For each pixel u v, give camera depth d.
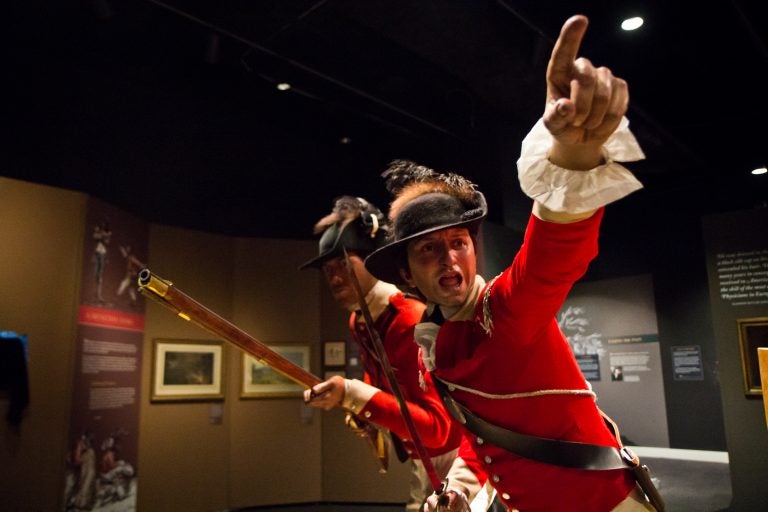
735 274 4.47
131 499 4.51
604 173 0.81
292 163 6.52
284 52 4.48
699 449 6.78
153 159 5.64
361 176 6.88
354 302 2.38
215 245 5.50
